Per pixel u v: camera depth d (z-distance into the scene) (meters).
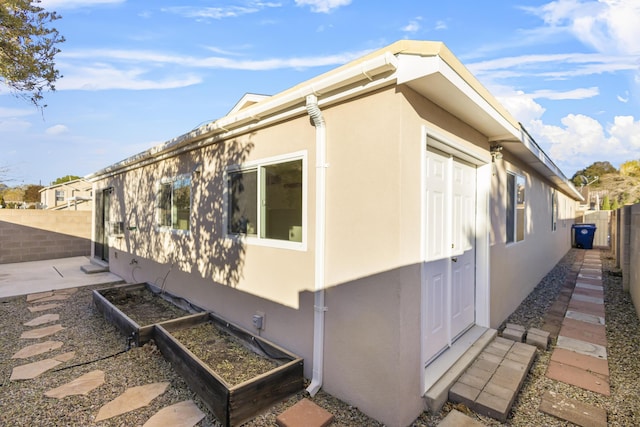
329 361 2.98
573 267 9.95
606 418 2.65
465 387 2.93
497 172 4.66
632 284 6.10
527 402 2.90
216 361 3.45
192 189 5.02
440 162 3.44
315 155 3.16
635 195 33.44
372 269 2.67
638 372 3.43
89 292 6.56
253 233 3.95
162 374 3.30
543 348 3.97
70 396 2.92
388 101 2.58
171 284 5.59
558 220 10.97
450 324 3.61
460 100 2.86
